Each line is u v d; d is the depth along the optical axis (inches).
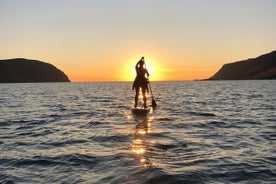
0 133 455.8
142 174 235.3
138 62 743.1
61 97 1550.2
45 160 290.2
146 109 724.0
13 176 246.8
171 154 301.6
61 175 244.4
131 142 359.9
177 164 265.6
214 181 226.8
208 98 1326.3
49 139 399.9
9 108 896.9
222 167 261.1
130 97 1505.9
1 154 319.9
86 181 226.5
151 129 461.4
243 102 1069.1
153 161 272.4
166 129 462.3
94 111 773.3
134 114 676.1
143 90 743.1
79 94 1915.6
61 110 818.8
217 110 779.4
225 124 524.7
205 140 378.0
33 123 566.6
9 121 597.3
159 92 2049.7
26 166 273.6
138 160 275.4
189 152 311.9
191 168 254.4
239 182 226.4
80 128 489.4
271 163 276.4
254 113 709.3
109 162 272.5
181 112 717.9
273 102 1058.7
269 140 384.2
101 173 243.1
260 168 260.5
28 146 358.6
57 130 475.2
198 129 467.5
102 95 1754.4
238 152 318.0
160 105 930.1
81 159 286.5
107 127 489.7
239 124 526.6
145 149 321.4
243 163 274.8
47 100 1293.1
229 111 754.8
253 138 396.8
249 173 247.0
